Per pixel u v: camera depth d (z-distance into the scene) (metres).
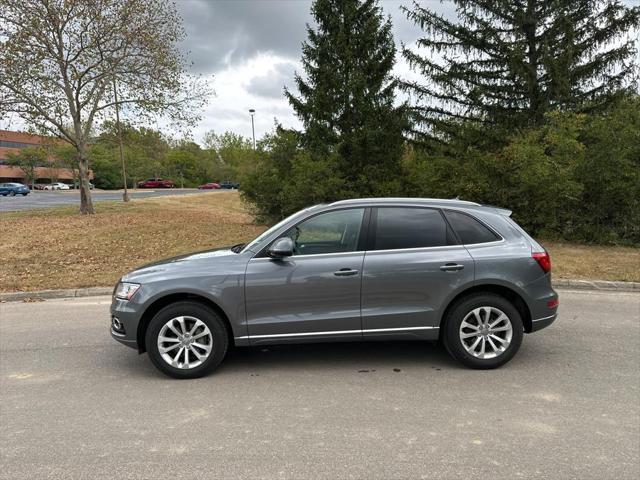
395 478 2.79
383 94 16.42
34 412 3.75
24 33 17.61
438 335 4.48
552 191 11.93
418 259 4.39
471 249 4.48
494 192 12.96
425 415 3.60
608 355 4.90
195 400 3.93
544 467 2.89
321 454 3.06
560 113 12.33
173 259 4.88
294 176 16.08
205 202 32.69
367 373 4.47
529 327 4.57
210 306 4.43
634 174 11.62
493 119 15.80
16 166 82.94
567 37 13.88
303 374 4.46
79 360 4.99
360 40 15.91
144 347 4.57
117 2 18.84
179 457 3.05
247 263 4.41
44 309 7.40
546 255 4.60
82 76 19.53
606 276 8.78
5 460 3.04
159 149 25.33
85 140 21.22
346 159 15.70
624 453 3.04
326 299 4.37
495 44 15.23
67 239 14.17
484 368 4.49
